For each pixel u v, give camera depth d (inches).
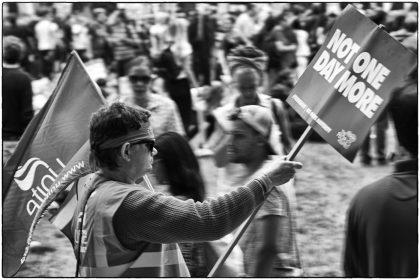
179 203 138.7
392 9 481.4
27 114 361.4
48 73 639.1
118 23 664.4
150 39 657.0
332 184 397.4
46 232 329.4
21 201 169.2
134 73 277.7
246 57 256.7
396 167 155.1
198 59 605.6
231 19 633.6
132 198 139.0
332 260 298.7
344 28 154.1
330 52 155.3
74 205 165.0
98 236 140.8
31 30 651.5
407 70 147.0
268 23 570.6
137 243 141.1
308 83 156.9
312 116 154.8
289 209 212.2
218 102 480.7
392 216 153.5
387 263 154.3
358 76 151.3
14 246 168.6
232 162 221.9
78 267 145.3
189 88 462.3
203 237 138.3
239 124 219.8
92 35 659.4
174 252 147.0
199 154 431.8
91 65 373.4
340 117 152.1
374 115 148.9
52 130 169.2
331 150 452.4
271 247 208.7
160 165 179.3
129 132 142.1
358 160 433.7
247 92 253.8
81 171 159.5
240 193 140.9
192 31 613.6
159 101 279.9
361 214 156.2
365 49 151.2
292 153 154.3
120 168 142.9
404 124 152.5
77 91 169.3
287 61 518.9
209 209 138.8
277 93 464.8
